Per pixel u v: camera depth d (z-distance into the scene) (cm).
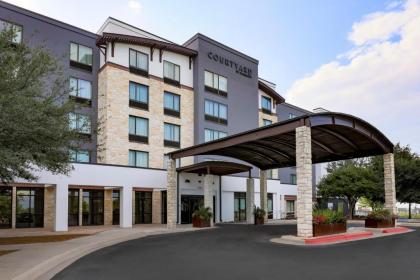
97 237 1988
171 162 2797
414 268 1043
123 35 3306
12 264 1107
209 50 3972
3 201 2591
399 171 3412
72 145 1669
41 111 1296
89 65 3378
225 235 2108
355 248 1498
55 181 2497
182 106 3747
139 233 2259
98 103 3344
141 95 3453
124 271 1042
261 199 3362
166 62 3691
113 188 2964
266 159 3098
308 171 1797
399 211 5822
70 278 959
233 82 4188
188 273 1002
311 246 1574
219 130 3953
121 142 3250
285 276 946
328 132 2212
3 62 1317
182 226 2920
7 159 1148
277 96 4897
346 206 4703
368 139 2352
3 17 2948
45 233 2278
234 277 941
